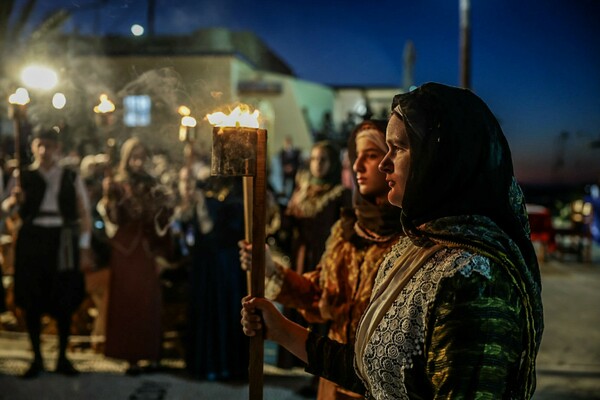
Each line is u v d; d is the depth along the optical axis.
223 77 15.52
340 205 4.18
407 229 1.12
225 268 4.38
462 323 0.98
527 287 1.05
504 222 1.10
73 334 5.20
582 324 6.11
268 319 1.45
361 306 1.77
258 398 1.45
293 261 4.30
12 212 4.42
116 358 4.46
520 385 1.02
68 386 4.25
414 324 1.06
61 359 4.50
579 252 10.37
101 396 4.07
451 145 1.05
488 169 1.07
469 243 1.04
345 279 1.85
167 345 5.09
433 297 1.03
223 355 4.38
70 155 5.91
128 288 4.43
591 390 4.35
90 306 5.21
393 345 1.08
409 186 1.10
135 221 4.41
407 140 1.14
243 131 1.42
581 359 5.03
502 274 1.01
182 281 5.06
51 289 4.43
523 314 1.01
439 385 0.99
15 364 4.68
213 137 1.42
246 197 1.58
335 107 21.84
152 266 4.48
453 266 1.02
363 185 1.82
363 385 1.33
